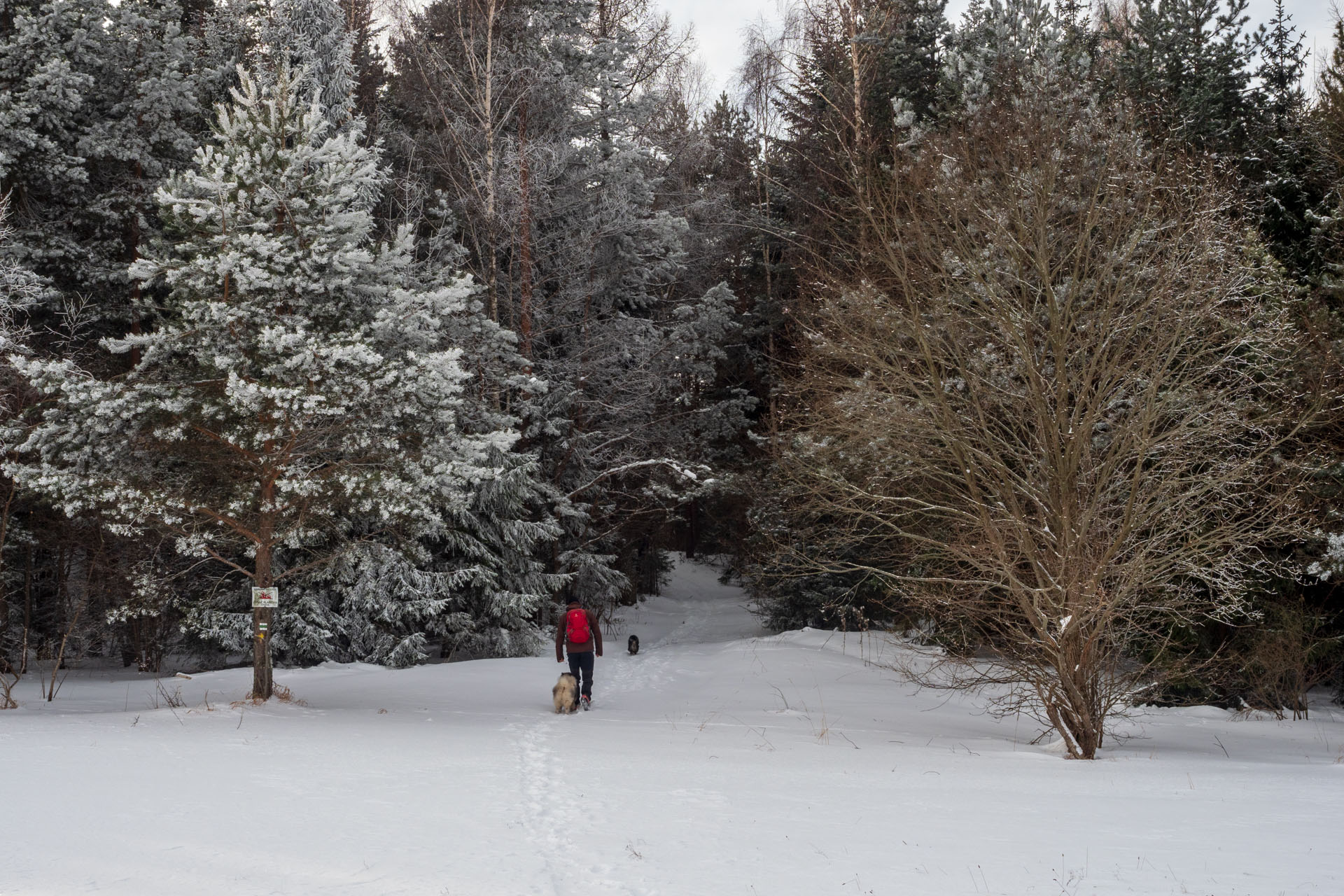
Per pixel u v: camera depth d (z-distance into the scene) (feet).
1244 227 54.80
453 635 76.33
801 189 104.17
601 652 50.42
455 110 90.53
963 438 42.91
